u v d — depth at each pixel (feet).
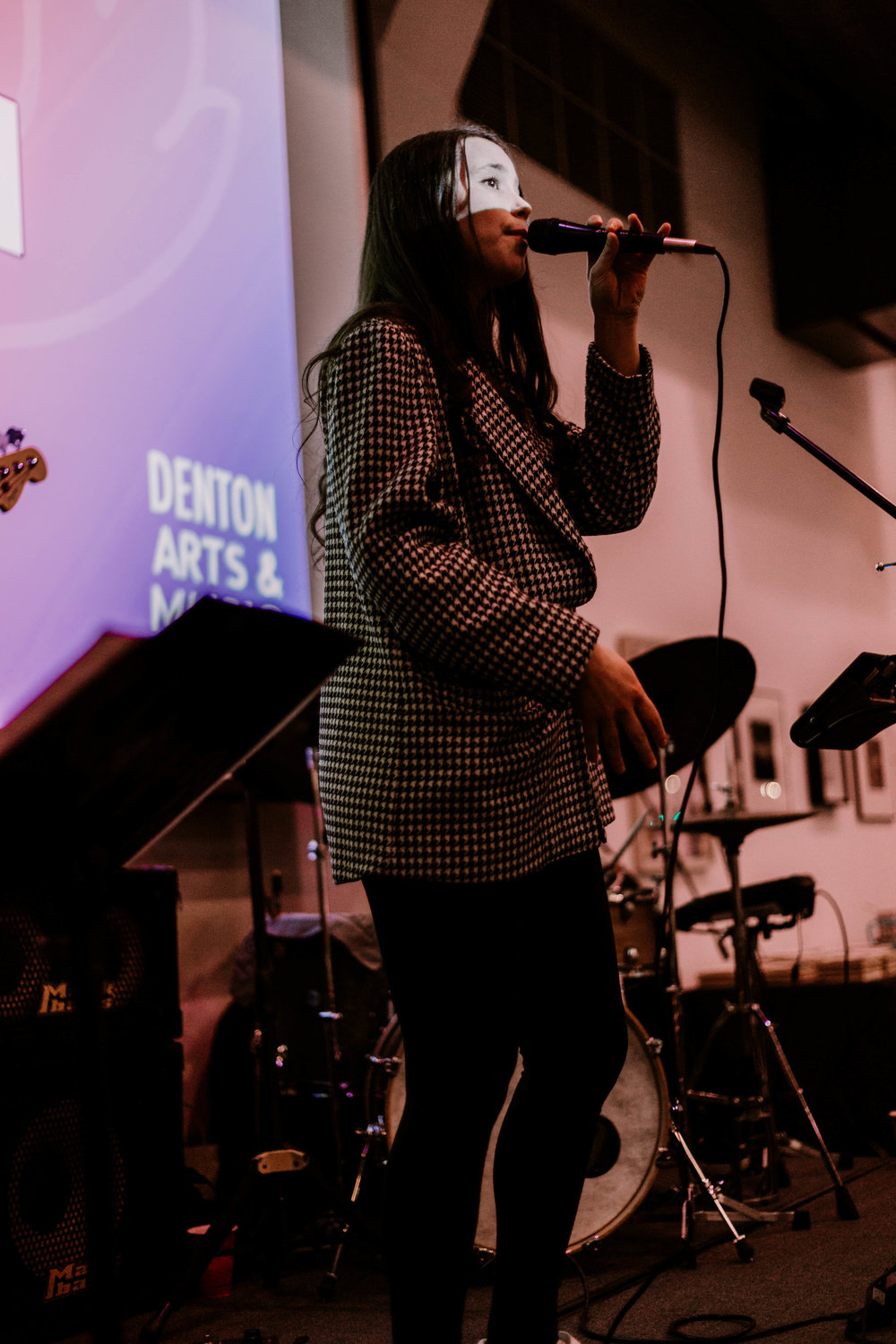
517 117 14.93
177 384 10.38
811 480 19.60
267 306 11.34
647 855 14.29
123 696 2.58
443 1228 3.69
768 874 16.78
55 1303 6.56
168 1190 7.36
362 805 3.79
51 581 9.13
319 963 9.41
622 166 16.49
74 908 2.74
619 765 3.57
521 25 15.29
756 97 19.65
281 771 8.79
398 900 3.80
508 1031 3.89
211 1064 10.13
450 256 4.15
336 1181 8.37
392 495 3.49
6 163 9.29
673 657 8.57
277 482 11.19
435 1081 3.78
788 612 18.42
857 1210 9.13
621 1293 7.11
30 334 9.29
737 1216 8.84
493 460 3.94
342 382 3.83
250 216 11.32
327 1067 9.13
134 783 2.73
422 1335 3.64
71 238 9.70
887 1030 12.39
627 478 4.49
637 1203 7.82
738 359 18.12
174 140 10.69
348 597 3.94
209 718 2.70
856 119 18.88
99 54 10.14
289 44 12.20
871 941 18.94
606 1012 3.97
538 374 4.64
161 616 9.93
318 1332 6.66
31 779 2.58
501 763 3.73
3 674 8.71
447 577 3.45
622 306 4.42
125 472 9.82
